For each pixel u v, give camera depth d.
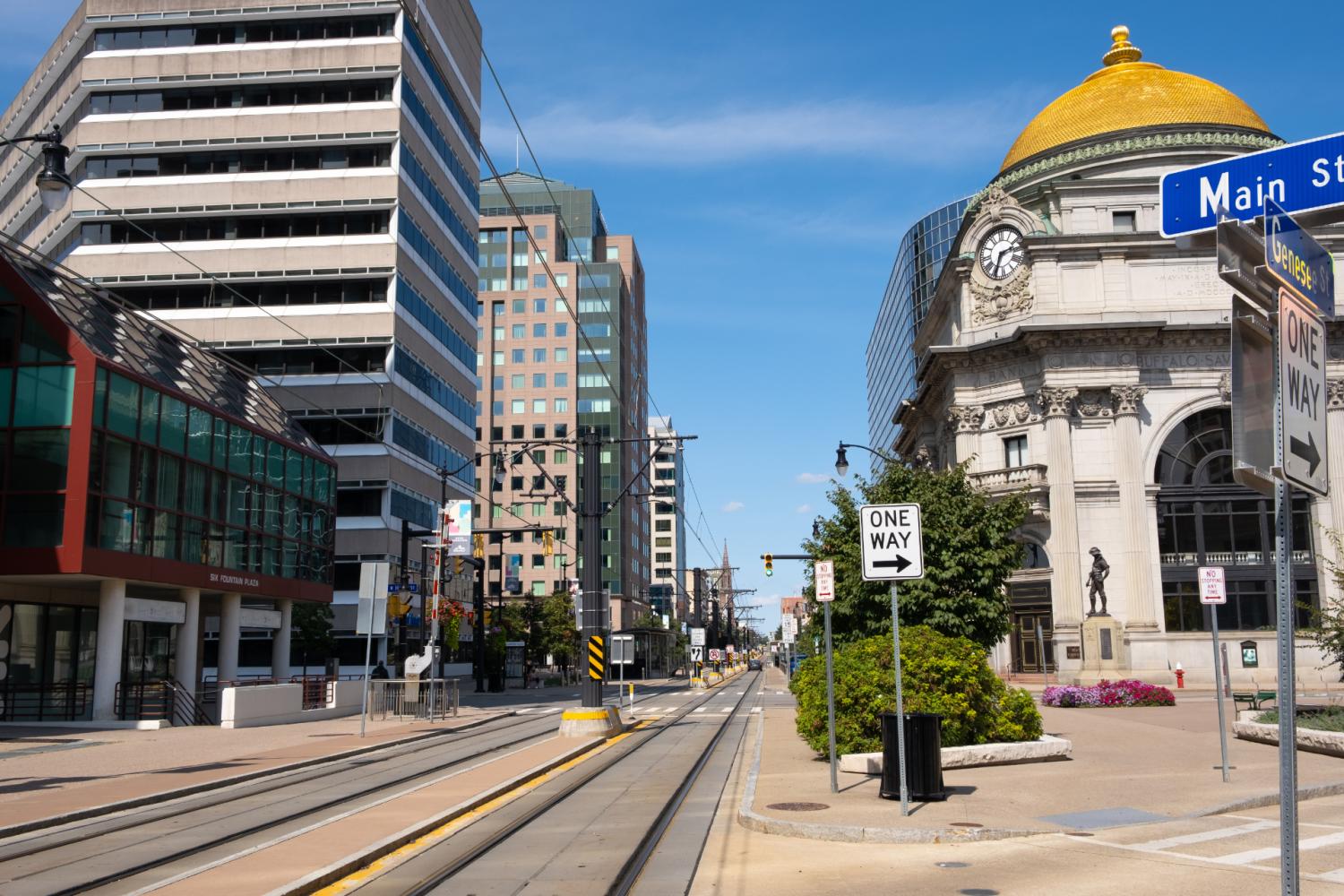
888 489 25.09
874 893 8.52
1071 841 10.48
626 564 126.62
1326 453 5.09
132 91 67.25
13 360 30.30
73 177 67.81
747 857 10.32
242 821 12.89
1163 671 48.97
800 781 15.18
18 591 32.41
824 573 14.27
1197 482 51.81
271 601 48.94
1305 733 18.23
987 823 11.30
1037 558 52.84
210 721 33.00
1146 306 52.47
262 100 67.00
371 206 64.62
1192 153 54.78
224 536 37.69
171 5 67.56
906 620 23.81
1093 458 51.66
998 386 54.25
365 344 63.50
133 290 65.44
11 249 32.38
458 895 8.77
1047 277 53.19
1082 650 49.31
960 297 56.59
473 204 82.62
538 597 109.81
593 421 129.25
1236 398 5.07
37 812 13.25
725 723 31.33
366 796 15.25
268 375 64.12
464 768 18.89
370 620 26.45
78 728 28.94
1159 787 14.05
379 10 66.50
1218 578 15.31
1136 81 59.06
